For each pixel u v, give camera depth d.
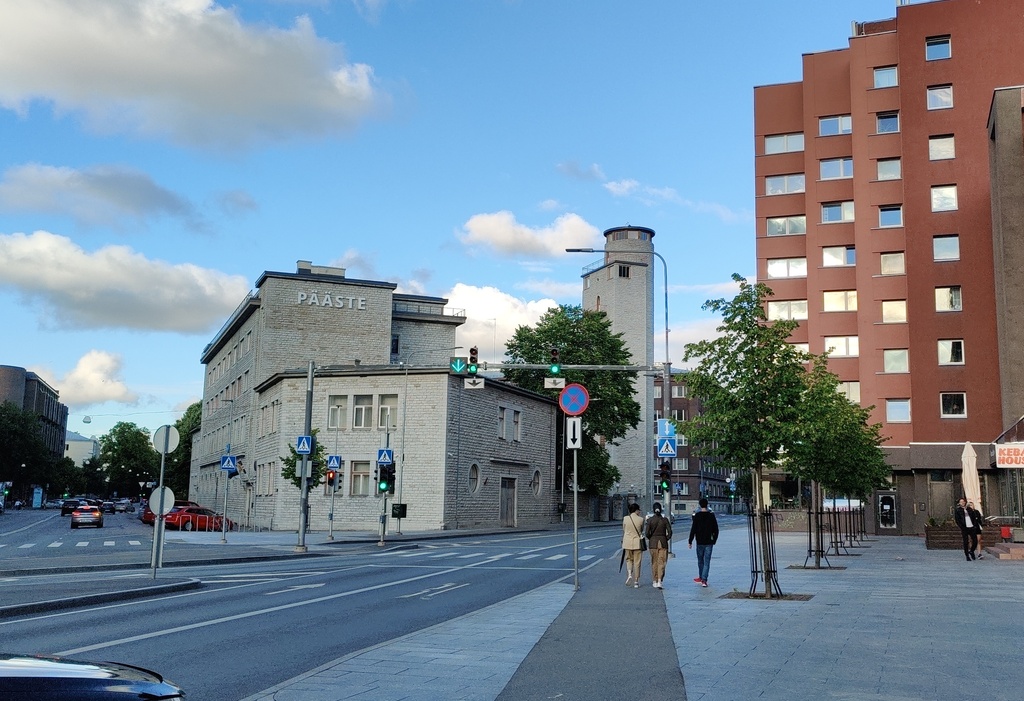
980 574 21.50
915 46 49.41
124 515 93.81
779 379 17.06
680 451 125.69
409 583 19.83
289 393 54.88
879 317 49.94
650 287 91.88
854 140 51.62
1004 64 47.88
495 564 26.06
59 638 11.34
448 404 50.78
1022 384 39.56
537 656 9.85
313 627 12.63
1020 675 8.62
